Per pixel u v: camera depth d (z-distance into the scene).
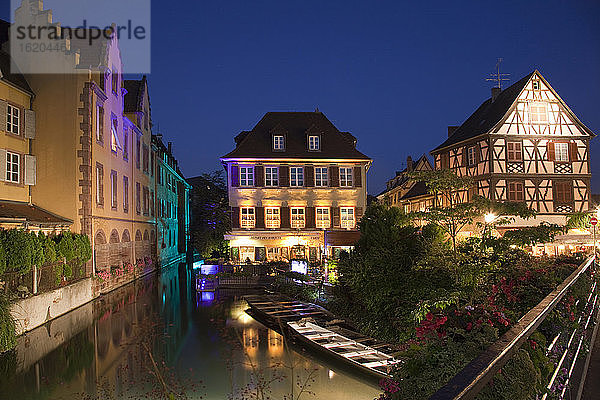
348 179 34.81
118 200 27.88
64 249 18.73
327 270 21.56
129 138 30.53
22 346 13.22
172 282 28.97
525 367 3.58
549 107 34.00
